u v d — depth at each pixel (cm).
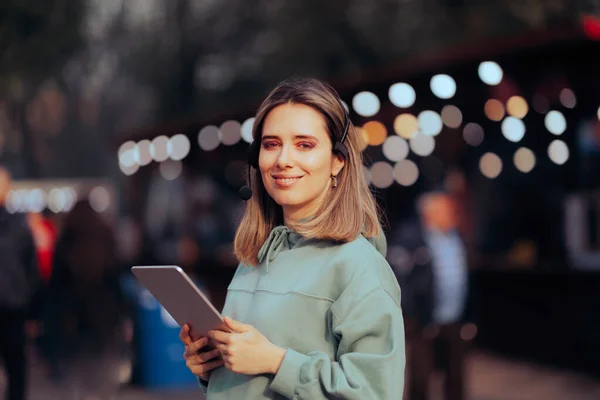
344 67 2106
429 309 647
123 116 3872
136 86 3441
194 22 2714
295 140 236
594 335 973
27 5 2206
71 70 2867
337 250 230
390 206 1197
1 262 632
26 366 647
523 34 812
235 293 246
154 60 2753
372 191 288
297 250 236
